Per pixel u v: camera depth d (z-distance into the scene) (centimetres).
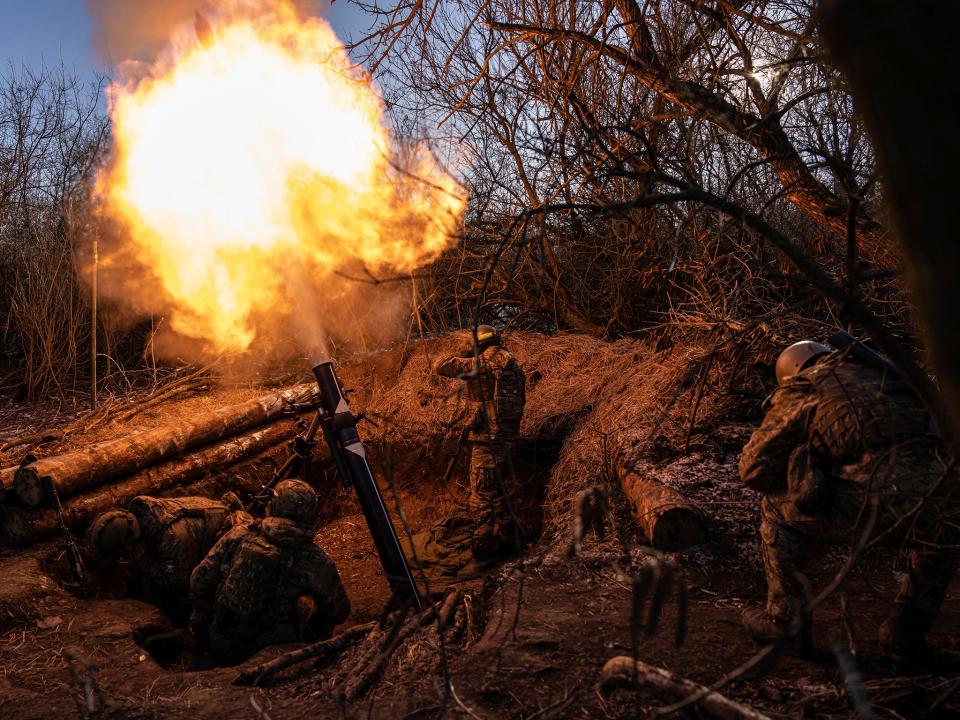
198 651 432
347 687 309
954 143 100
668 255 696
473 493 589
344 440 480
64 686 344
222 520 479
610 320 763
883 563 397
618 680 254
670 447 507
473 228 650
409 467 700
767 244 603
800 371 309
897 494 265
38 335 814
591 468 535
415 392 741
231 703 320
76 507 520
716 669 305
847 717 265
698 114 336
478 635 349
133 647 386
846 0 106
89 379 853
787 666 304
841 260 511
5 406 788
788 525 308
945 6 97
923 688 278
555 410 669
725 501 441
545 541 462
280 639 419
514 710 284
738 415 527
